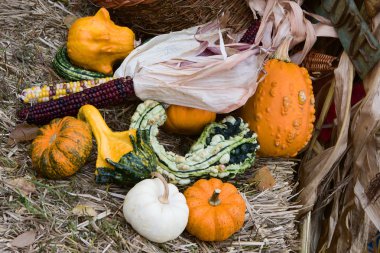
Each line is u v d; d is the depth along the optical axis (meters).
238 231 1.37
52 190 1.31
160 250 1.31
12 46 1.44
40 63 1.44
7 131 1.36
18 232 1.25
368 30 1.45
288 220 1.42
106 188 1.34
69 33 1.43
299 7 1.49
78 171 1.36
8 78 1.41
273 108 1.43
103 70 1.45
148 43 1.45
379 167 1.46
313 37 1.49
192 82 1.40
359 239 1.50
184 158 1.38
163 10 1.43
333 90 1.53
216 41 1.48
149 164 1.34
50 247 1.25
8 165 1.33
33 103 1.39
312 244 1.57
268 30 1.48
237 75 1.41
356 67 1.48
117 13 1.48
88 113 1.36
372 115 1.45
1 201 1.28
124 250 1.29
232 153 1.40
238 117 1.45
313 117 1.46
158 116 1.39
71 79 1.44
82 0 1.52
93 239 1.28
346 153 1.52
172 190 1.33
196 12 1.45
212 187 1.36
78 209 1.30
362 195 1.47
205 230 1.33
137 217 1.29
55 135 1.33
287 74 1.44
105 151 1.34
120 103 1.43
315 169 1.50
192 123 1.42
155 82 1.39
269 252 1.37
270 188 1.44
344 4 1.47
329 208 1.57
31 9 1.50
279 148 1.45
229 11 1.47
